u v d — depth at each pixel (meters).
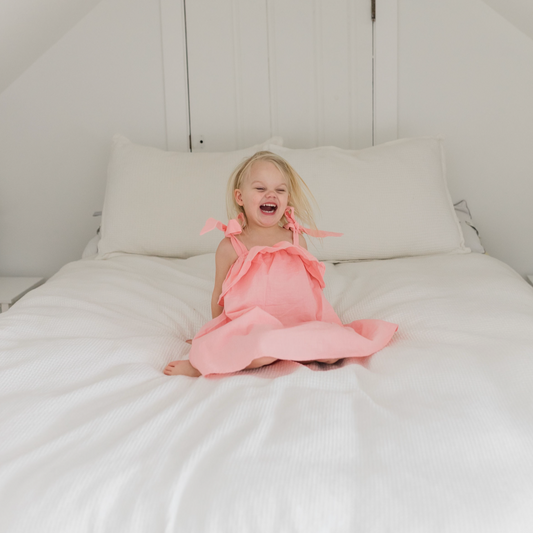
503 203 2.78
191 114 2.81
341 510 0.82
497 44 2.65
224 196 2.33
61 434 1.00
